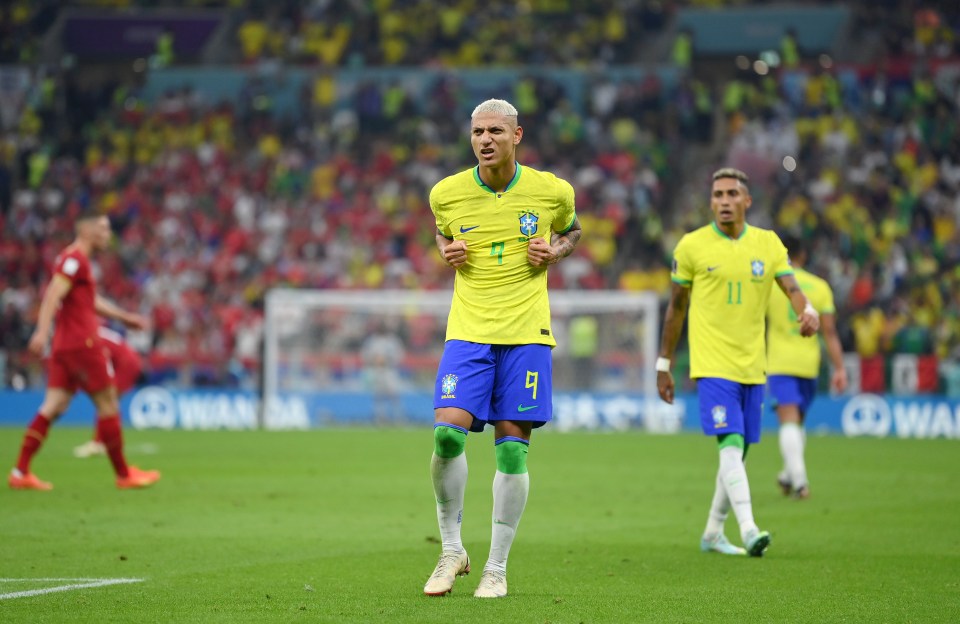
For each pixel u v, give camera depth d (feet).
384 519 115.55
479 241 75.92
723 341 97.14
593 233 361.30
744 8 418.51
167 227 374.02
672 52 422.41
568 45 426.10
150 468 170.19
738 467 95.14
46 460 179.11
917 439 246.06
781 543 102.12
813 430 276.00
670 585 80.07
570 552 96.17
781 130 387.55
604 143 390.01
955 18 414.82
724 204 97.14
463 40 432.66
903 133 381.81
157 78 426.51
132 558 90.53
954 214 359.87
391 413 292.40
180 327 332.80
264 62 430.20
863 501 134.51
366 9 445.78
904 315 317.42
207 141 407.03
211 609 69.77
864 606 72.43
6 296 358.84
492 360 75.31
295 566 87.10
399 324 293.84
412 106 407.64
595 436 254.47
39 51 444.55
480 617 67.31
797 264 136.26
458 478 75.31
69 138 414.00
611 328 286.25
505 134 75.05
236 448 211.00
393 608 70.18
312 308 294.05
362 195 381.81
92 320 136.77
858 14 415.85
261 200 383.24
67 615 67.72
